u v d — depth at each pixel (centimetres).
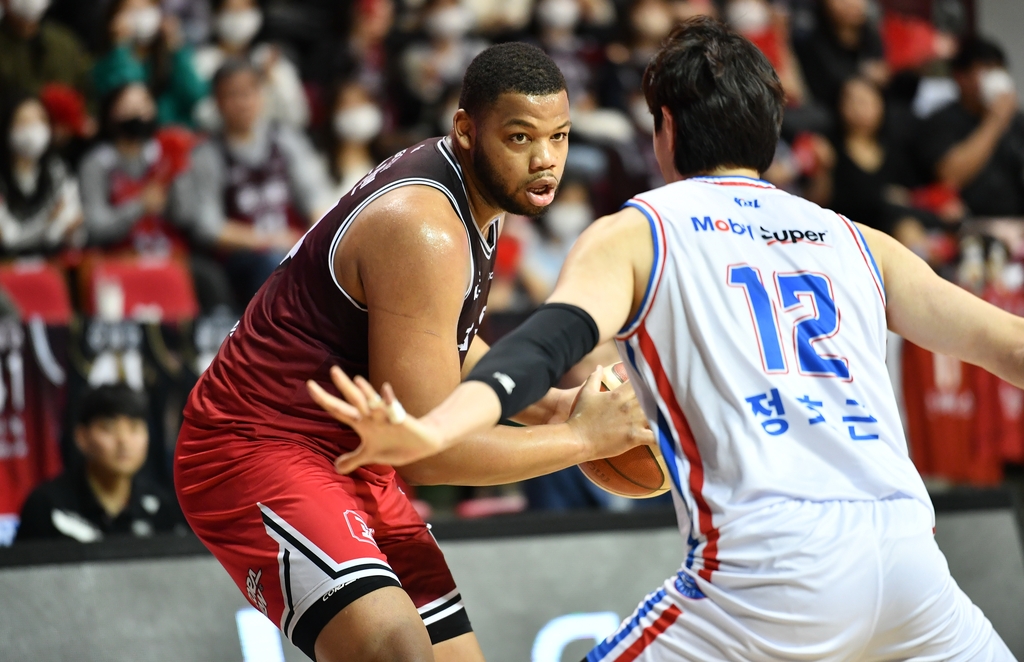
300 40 1678
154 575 748
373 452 362
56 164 1283
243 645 750
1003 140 1709
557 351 387
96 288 1200
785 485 400
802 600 390
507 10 1794
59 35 1480
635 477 531
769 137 451
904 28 2033
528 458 493
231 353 538
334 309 516
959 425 1123
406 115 1638
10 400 872
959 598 425
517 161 492
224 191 1358
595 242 421
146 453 895
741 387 410
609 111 1628
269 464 511
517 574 815
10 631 704
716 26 460
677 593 416
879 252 456
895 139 1688
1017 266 1330
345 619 475
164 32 1523
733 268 423
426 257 487
